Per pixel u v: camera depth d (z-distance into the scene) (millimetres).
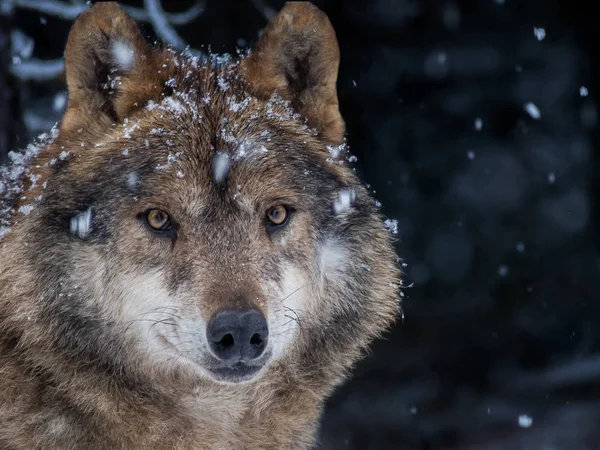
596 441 16969
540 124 24766
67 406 7430
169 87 7969
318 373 8211
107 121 7836
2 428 7309
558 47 24000
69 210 7469
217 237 7430
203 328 7113
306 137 8141
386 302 8523
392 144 23781
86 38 7691
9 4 11234
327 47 8289
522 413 18422
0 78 11070
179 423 7746
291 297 7629
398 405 19172
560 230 24688
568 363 20453
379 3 22188
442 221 24562
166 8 16969
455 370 20609
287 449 8211
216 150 7582
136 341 7508
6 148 11102
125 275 7410
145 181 7406
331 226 8023
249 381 7293
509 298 22812
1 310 7562
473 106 24469
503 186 25172
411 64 23344
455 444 17641
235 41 17719
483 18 23328
